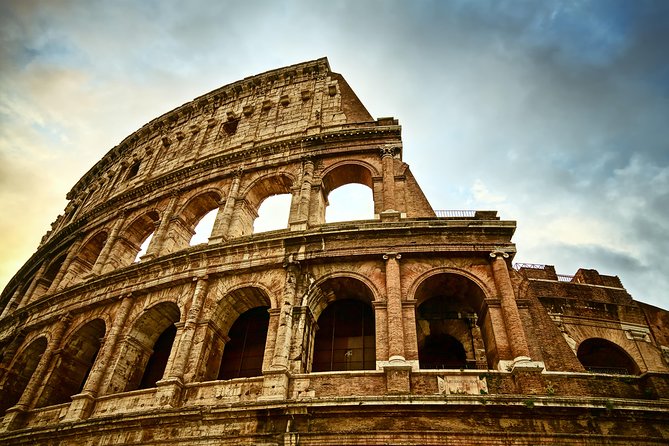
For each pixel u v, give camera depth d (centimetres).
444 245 2689
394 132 3531
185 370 2528
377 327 2425
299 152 3625
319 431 2025
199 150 4347
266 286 2745
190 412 2180
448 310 2877
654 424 1969
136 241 4050
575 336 3450
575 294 3728
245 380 2370
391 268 2619
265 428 2078
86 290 3388
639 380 2195
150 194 4131
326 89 4291
